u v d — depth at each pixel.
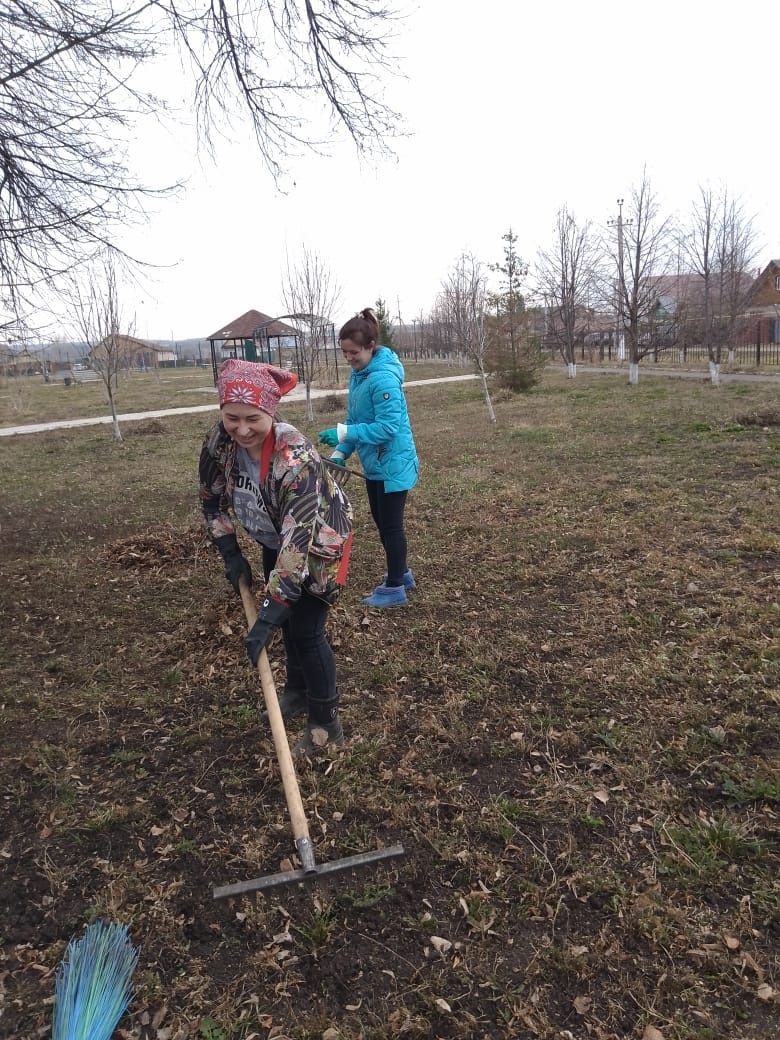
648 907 2.13
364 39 5.99
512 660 3.67
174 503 8.40
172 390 36.53
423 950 2.06
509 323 20.34
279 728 2.39
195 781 2.84
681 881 2.22
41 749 3.08
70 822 2.64
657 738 2.94
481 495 7.49
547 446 10.43
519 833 2.47
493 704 3.27
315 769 2.87
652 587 4.48
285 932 2.13
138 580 5.24
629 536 5.57
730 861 2.29
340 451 4.30
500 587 4.71
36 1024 1.88
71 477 11.17
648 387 19.31
